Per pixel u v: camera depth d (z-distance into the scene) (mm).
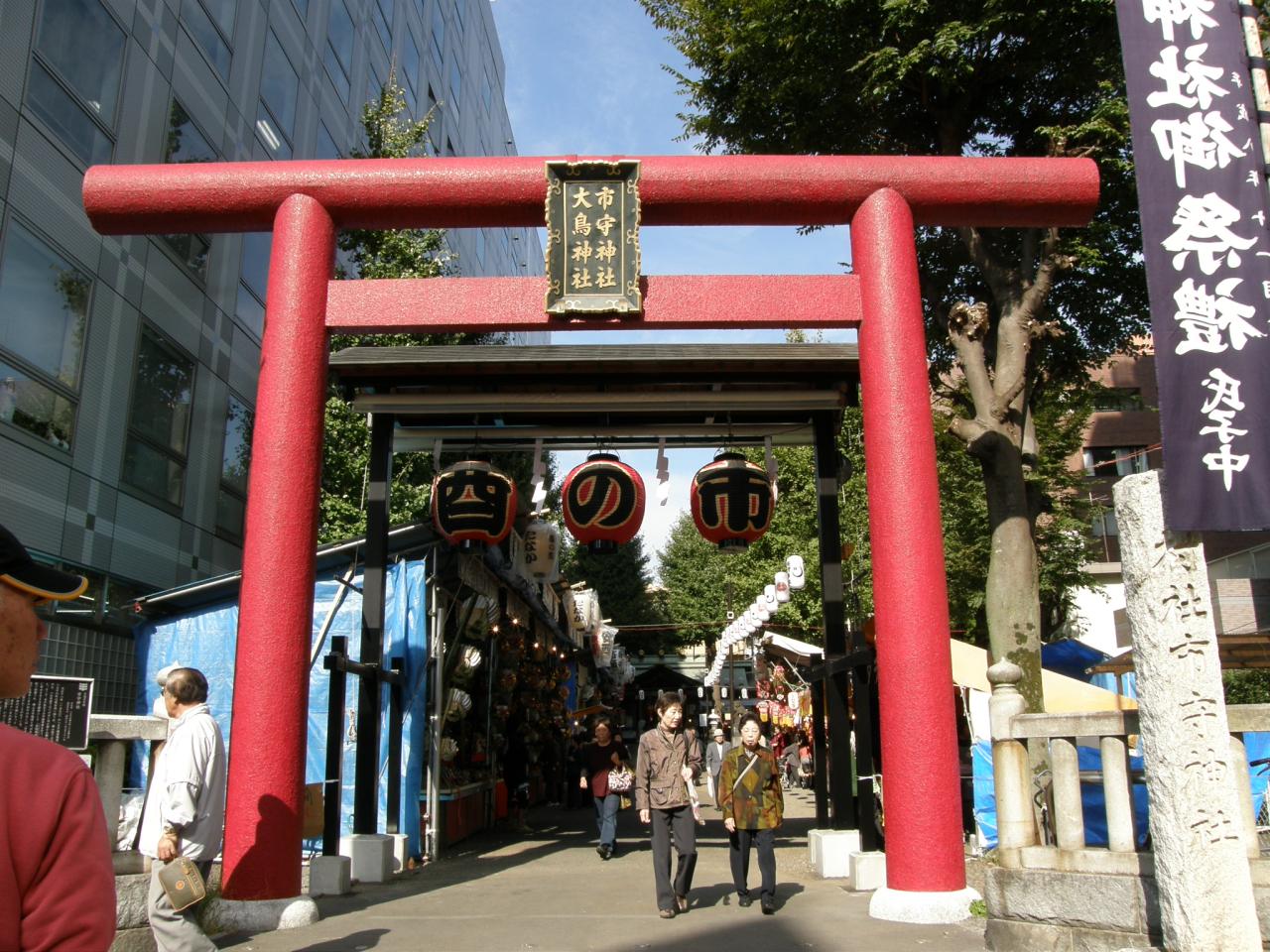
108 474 13180
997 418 12102
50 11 11977
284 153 19469
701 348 11484
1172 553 5734
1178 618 5645
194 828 5441
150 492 14336
